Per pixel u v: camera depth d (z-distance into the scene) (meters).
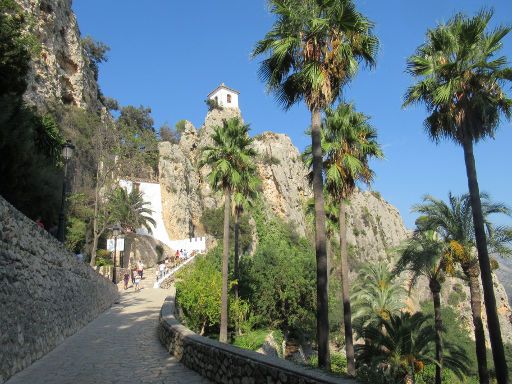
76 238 37.44
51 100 47.12
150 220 57.81
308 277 35.25
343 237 19.30
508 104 14.88
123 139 50.44
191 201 69.50
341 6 11.72
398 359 24.64
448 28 15.34
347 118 19.83
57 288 12.34
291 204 82.81
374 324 32.47
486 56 14.81
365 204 103.94
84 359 10.03
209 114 88.81
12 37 18.08
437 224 20.19
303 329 37.19
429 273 22.95
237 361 6.95
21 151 15.67
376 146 20.22
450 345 28.89
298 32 12.03
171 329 11.05
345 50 11.71
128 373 8.62
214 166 24.20
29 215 17.84
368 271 35.94
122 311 20.70
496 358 13.27
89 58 71.94
